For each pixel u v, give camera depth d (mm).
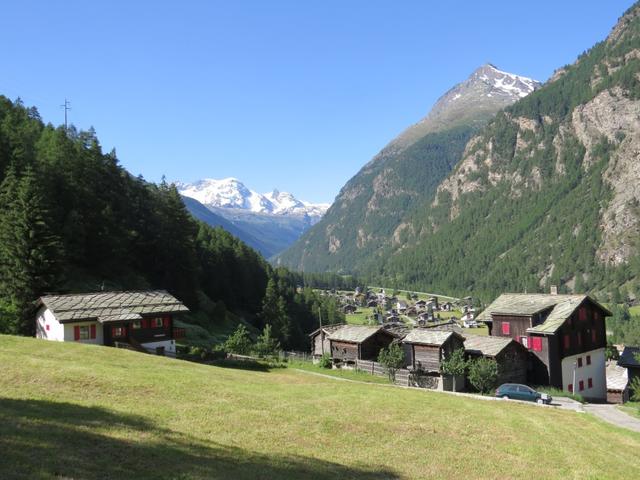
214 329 116812
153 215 123625
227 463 22688
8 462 18109
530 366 71688
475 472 26547
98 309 64312
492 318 78125
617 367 81625
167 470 20484
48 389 31172
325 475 23312
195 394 35062
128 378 36344
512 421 38719
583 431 38281
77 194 100250
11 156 97062
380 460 26875
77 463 19391
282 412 33469
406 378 66562
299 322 166875
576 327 73812
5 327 64875
